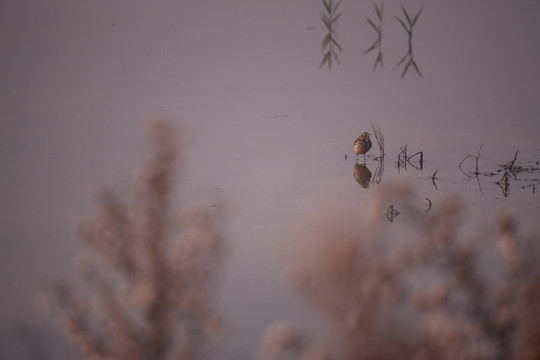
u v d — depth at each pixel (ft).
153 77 193.98
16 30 261.03
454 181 116.47
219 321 49.75
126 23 272.72
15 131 149.28
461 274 45.91
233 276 84.69
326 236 44.96
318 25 262.88
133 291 49.75
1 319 75.97
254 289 81.20
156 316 49.06
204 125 151.33
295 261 86.69
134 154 131.75
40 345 69.67
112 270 58.90
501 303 44.21
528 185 113.29
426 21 266.57
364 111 160.86
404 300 43.75
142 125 151.02
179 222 50.44
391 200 105.70
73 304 51.21
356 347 42.68
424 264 46.14
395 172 122.72
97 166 125.59
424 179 118.42
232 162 128.98
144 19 279.90
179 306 48.75
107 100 172.24
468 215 99.91
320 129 148.46
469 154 130.21
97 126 151.53
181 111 161.79
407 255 45.03
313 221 99.45
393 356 42.34
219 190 114.52
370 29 255.09
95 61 213.87
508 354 43.88
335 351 44.45
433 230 47.44
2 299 80.12
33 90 182.91
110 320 50.29
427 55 214.07
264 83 186.70
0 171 124.98
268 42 236.63
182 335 50.60
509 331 44.11
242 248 92.43
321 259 44.50
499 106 159.94
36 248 93.20
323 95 174.91
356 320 42.83
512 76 186.29
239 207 107.14
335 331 45.29
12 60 216.74
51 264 87.92
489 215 99.96
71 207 107.34
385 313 43.27
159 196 51.57
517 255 44.50
